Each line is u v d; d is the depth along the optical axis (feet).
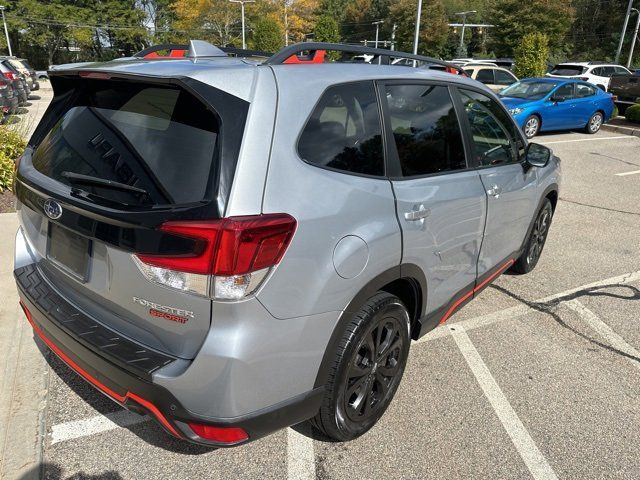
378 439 8.58
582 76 64.95
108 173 6.55
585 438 8.81
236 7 181.57
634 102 55.72
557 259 17.26
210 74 6.24
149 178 6.19
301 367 6.64
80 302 7.37
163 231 5.80
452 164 9.64
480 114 10.87
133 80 6.59
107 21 191.21
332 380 7.25
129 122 6.81
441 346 11.62
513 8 147.84
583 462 8.27
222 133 5.95
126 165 6.45
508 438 8.73
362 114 7.76
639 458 8.40
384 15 248.11
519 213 12.60
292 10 203.00
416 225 8.16
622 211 23.35
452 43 203.62
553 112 43.42
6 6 171.63
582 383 10.39
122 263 6.30
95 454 8.01
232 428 6.19
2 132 21.52
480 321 12.87
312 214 6.40
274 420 6.56
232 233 5.63
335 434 7.94
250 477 7.69
